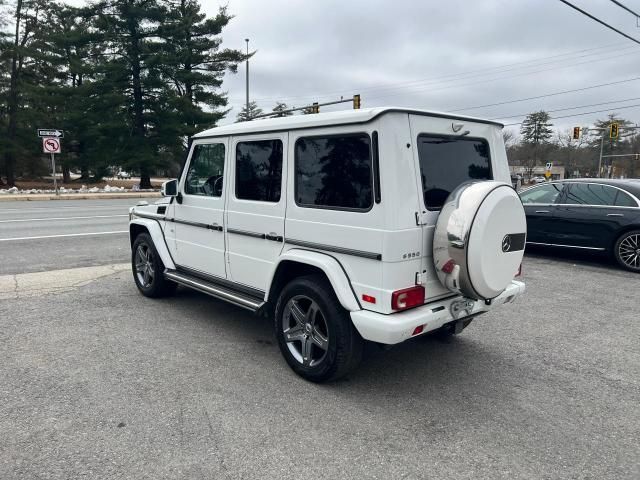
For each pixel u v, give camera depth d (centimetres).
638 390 370
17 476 253
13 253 861
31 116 3725
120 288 636
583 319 544
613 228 802
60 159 4144
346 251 335
